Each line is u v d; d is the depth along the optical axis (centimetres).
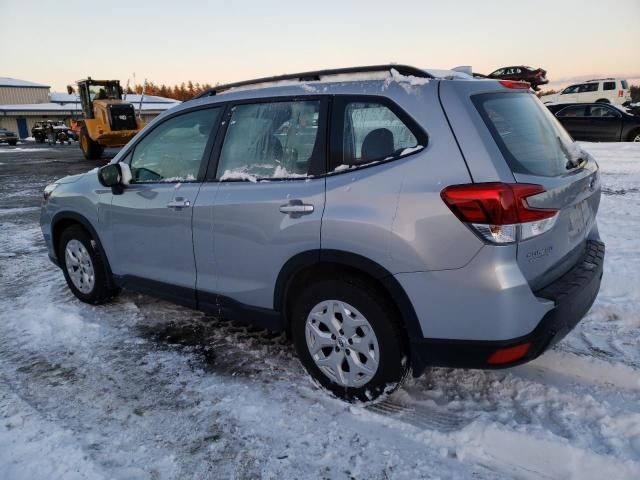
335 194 279
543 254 255
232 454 259
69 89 2195
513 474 239
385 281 264
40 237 728
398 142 269
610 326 379
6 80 5934
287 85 320
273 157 315
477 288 242
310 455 257
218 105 349
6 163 2038
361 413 287
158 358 360
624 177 1001
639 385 299
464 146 250
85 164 1956
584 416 273
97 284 442
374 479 240
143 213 377
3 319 434
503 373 318
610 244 560
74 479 243
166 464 253
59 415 295
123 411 297
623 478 229
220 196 329
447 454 253
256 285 320
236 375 335
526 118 288
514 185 238
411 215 253
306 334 304
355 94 288
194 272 354
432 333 259
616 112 1625
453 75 289
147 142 389
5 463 255
